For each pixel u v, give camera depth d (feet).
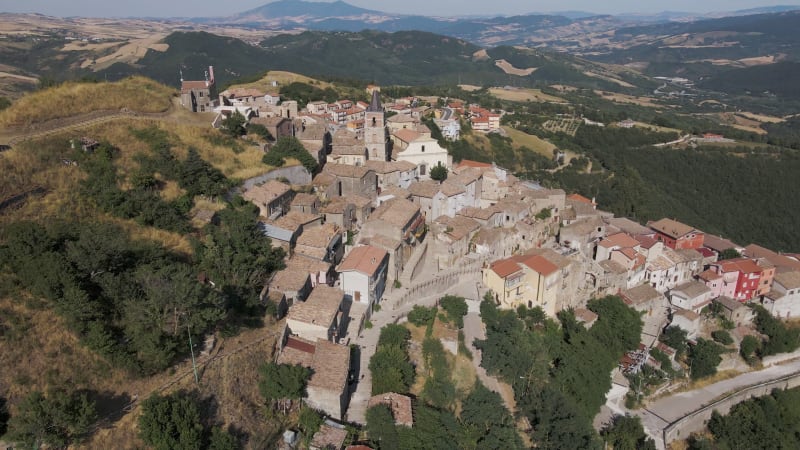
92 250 188.14
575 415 247.50
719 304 374.02
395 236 306.55
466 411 231.71
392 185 409.49
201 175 290.56
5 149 254.27
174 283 186.19
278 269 262.88
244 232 253.03
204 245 242.99
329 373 204.54
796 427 319.68
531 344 276.00
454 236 338.13
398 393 220.84
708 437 302.86
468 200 405.39
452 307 289.74
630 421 279.69
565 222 418.31
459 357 267.59
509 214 385.50
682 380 329.52
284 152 364.17
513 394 261.44
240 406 186.39
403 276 308.19
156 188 276.41
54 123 292.40
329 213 318.45
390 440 194.70
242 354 199.11
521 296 317.42
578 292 345.51
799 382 344.69
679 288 374.22
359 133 507.71
